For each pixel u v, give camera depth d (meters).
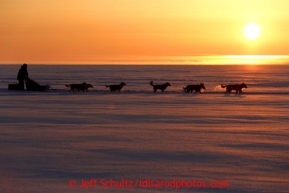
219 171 12.62
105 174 12.27
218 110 28.75
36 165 13.20
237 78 89.06
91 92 44.25
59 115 25.80
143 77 91.31
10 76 98.62
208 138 18.02
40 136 18.38
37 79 79.69
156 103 33.44
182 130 20.20
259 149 15.74
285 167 13.15
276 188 11.02
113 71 136.75
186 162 13.72
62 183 11.37
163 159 14.12
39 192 10.61
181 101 35.16
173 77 92.31
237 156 14.58
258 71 139.00
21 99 36.31
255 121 23.50
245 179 11.81
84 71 137.50
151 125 21.83
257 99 37.38
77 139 17.69
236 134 19.08
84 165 13.27
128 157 14.39
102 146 16.20
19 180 11.62
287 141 17.38
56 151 15.27
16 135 18.61
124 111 27.97
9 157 14.28
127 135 18.72
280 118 24.75
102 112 27.41
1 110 28.30
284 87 58.44
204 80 78.94
